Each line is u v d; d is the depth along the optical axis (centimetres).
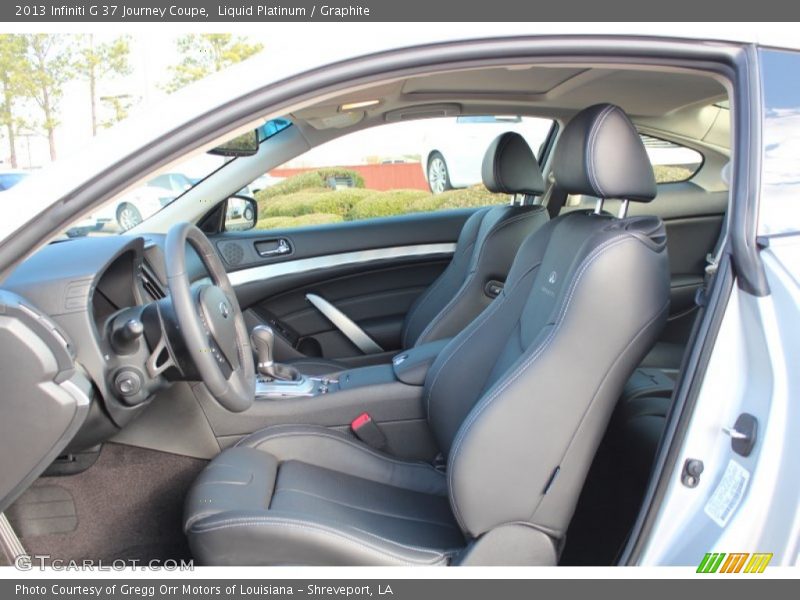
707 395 107
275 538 127
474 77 207
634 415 167
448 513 162
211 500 140
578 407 126
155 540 166
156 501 167
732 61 108
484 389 170
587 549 166
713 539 103
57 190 100
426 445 191
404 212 298
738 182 105
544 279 156
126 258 152
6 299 106
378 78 107
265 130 252
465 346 175
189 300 127
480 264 236
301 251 281
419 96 232
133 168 102
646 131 267
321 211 289
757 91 106
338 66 105
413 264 295
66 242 147
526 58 107
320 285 288
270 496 150
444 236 296
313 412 186
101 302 151
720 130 259
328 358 287
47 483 157
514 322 169
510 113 261
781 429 101
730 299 106
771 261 104
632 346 124
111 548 163
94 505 161
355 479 169
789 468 100
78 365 122
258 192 282
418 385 191
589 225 147
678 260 281
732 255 106
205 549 129
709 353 107
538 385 126
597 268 123
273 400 186
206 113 103
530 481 128
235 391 138
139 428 165
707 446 108
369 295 293
